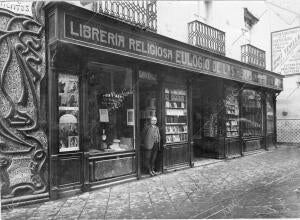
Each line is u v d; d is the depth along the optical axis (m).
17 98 4.70
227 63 9.01
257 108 10.52
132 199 4.90
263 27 8.41
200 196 5.01
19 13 4.75
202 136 9.41
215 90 9.34
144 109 7.31
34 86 4.89
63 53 5.07
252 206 4.29
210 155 9.42
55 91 5.03
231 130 9.77
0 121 4.49
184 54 7.49
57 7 4.79
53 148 4.96
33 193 4.76
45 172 4.94
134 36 6.12
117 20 5.68
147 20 6.59
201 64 8.05
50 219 3.96
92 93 5.88
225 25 8.70
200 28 8.00
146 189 5.59
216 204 4.48
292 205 4.27
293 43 8.06
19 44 4.73
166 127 7.50
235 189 5.39
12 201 4.47
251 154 10.06
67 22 4.94
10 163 4.55
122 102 6.46
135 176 6.45
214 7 8.34
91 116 5.84
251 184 5.72
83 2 5.49
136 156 6.52
